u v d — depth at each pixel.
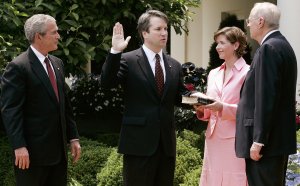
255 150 3.87
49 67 4.36
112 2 6.96
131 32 7.78
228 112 4.50
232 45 4.67
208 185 4.79
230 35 4.64
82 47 6.62
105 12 7.02
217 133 4.72
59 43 6.44
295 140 4.05
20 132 4.06
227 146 4.65
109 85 4.20
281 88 3.95
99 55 7.00
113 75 4.17
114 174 5.67
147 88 4.30
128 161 4.35
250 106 4.05
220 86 4.79
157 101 4.32
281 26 8.05
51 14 6.55
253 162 4.05
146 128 4.26
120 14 6.96
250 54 11.77
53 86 4.33
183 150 5.98
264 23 4.06
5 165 6.25
